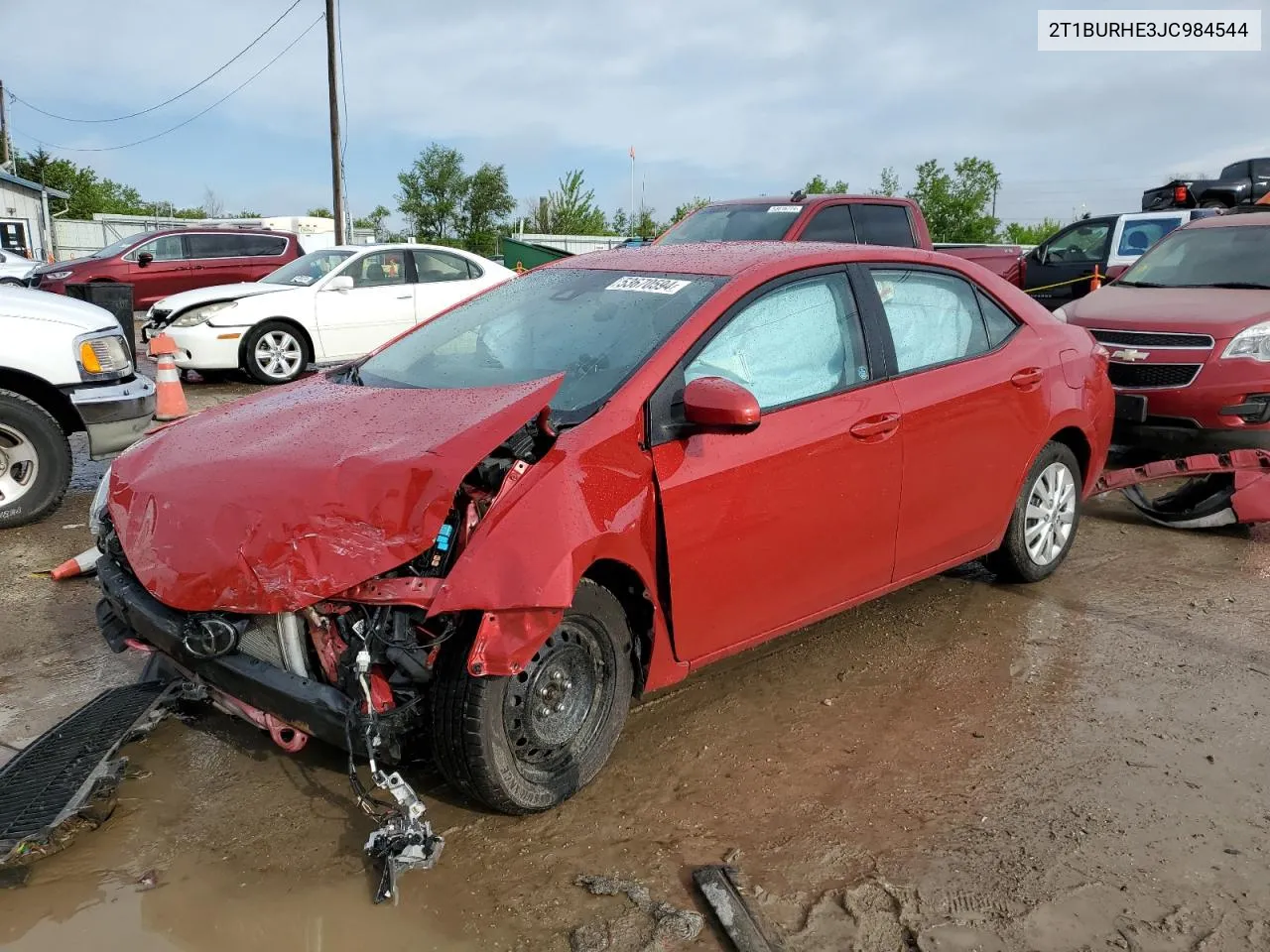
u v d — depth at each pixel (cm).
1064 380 470
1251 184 1538
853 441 366
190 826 301
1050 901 269
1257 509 564
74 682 392
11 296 600
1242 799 317
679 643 330
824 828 302
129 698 342
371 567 265
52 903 267
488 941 254
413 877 278
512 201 4634
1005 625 452
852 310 388
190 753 341
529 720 292
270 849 290
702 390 307
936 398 400
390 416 317
